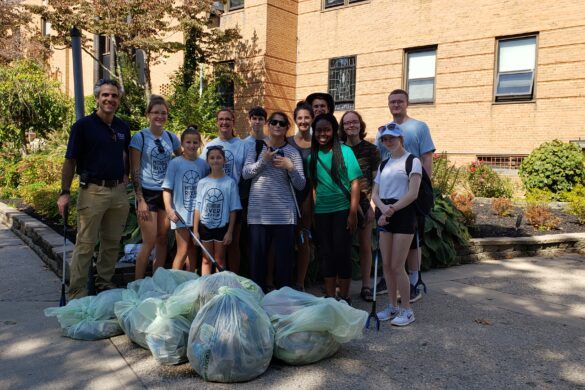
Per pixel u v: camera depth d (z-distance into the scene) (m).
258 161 4.52
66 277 5.51
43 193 9.00
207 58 16.69
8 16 21.05
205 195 4.65
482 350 3.81
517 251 7.73
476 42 14.05
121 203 4.75
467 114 14.28
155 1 13.70
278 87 17.17
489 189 12.29
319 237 4.83
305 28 17.52
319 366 3.50
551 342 3.99
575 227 9.04
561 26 12.68
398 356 3.69
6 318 4.43
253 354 3.25
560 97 12.75
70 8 15.01
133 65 16.17
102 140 4.55
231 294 3.40
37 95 15.41
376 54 16.00
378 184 4.52
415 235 5.09
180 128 14.05
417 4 15.09
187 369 3.46
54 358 3.60
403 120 5.34
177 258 4.79
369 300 5.18
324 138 4.68
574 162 11.14
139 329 3.70
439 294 5.45
